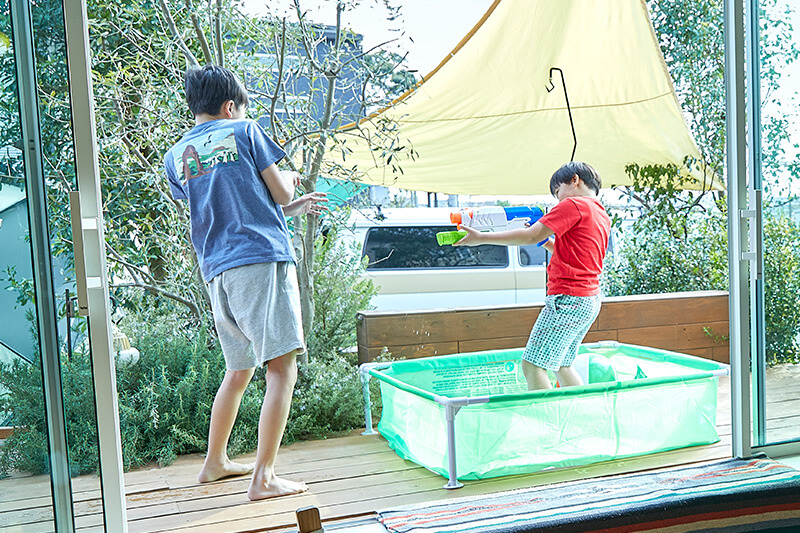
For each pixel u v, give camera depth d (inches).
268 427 112.3
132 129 172.2
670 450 126.3
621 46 175.9
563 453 119.4
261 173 113.4
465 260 272.8
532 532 56.4
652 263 245.6
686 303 203.8
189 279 178.9
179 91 170.4
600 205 134.4
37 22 82.7
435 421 120.4
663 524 54.1
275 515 105.1
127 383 152.9
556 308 129.3
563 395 117.7
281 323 111.1
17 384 83.7
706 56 248.7
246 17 171.5
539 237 128.0
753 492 55.3
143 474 131.6
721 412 154.1
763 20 114.8
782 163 117.3
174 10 172.6
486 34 166.2
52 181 83.8
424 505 105.0
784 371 119.7
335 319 182.9
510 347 191.6
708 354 205.8
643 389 123.1
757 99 115.1
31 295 83.7
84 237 84.7
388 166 216.5
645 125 206.2
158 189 171.2
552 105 197.0
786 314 119.0
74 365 85.0
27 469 83.8
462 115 196.5
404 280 253.8
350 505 108.0
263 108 172.4
